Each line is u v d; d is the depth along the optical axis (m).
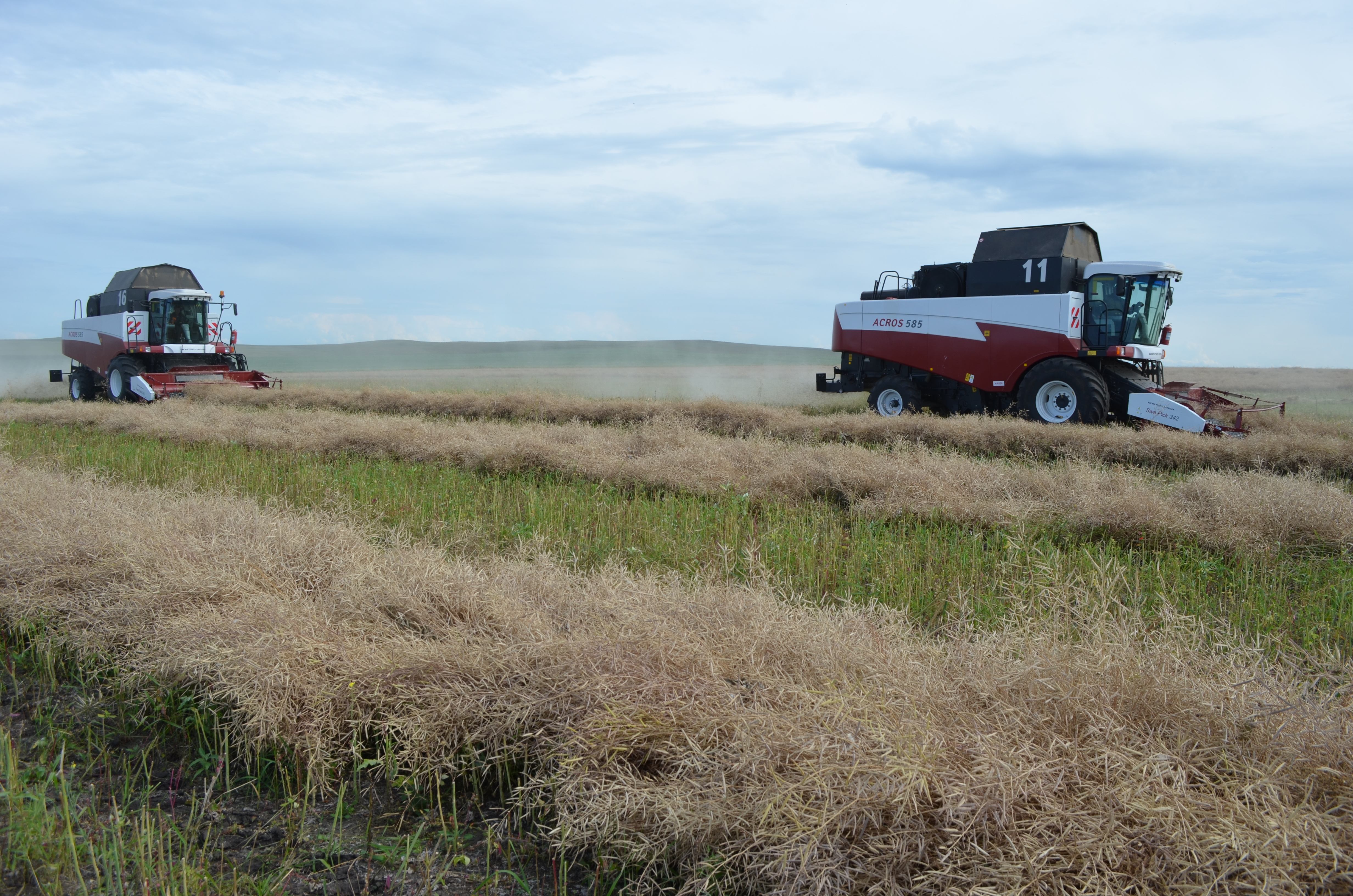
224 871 2.58
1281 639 4.12
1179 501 6.92
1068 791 2.26
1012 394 14.55
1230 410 13.38
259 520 5.05
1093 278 13.75
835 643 3.15
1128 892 2.04
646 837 2.47
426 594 3.86
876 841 2.19
